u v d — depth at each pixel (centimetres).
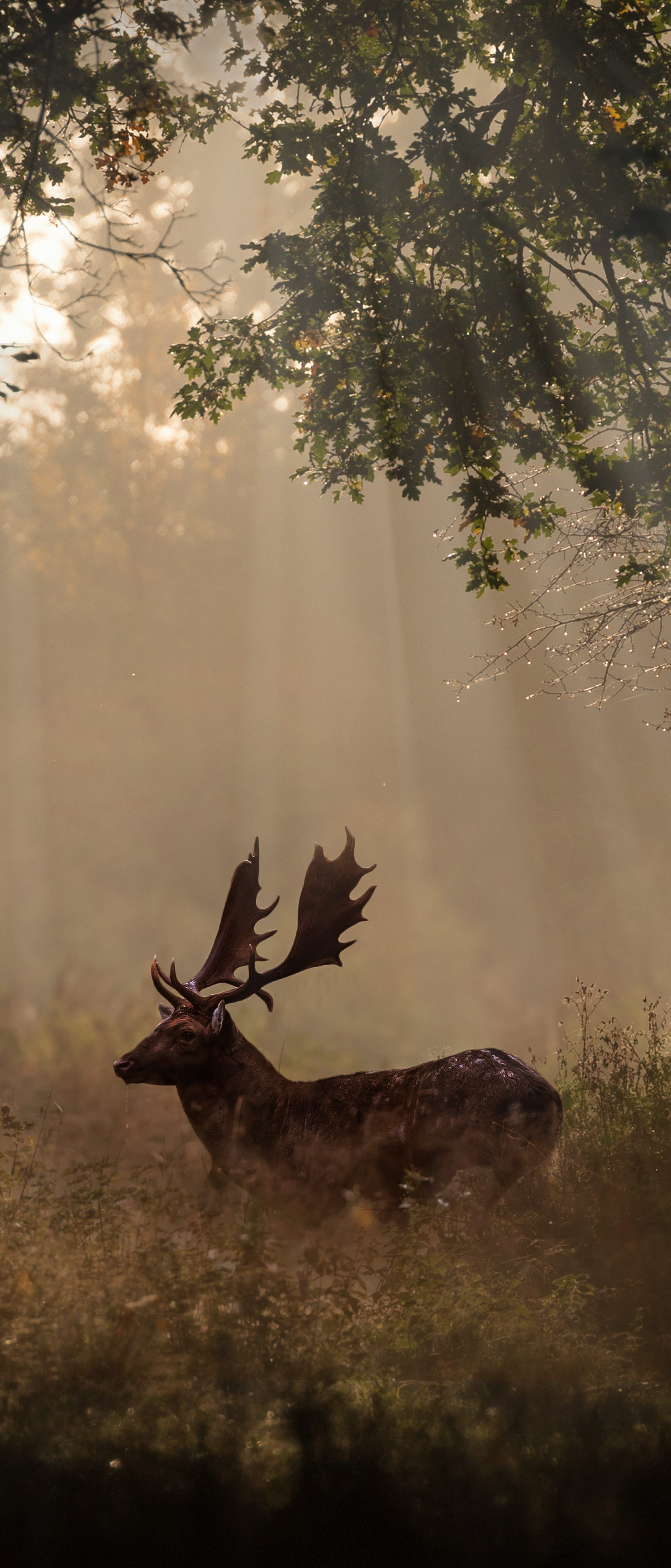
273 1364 533
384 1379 536
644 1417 504
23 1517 437
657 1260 649
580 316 1145
